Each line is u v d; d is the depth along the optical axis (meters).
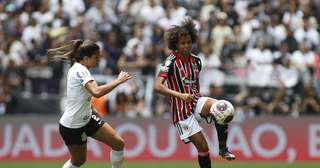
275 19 55.75
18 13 60.88
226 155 27.66
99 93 26.67
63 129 28.03
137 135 48.34
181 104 27.75
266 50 52.84
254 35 53.91
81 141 28.30
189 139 27.88
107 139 28.45
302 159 47.91
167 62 27.56
